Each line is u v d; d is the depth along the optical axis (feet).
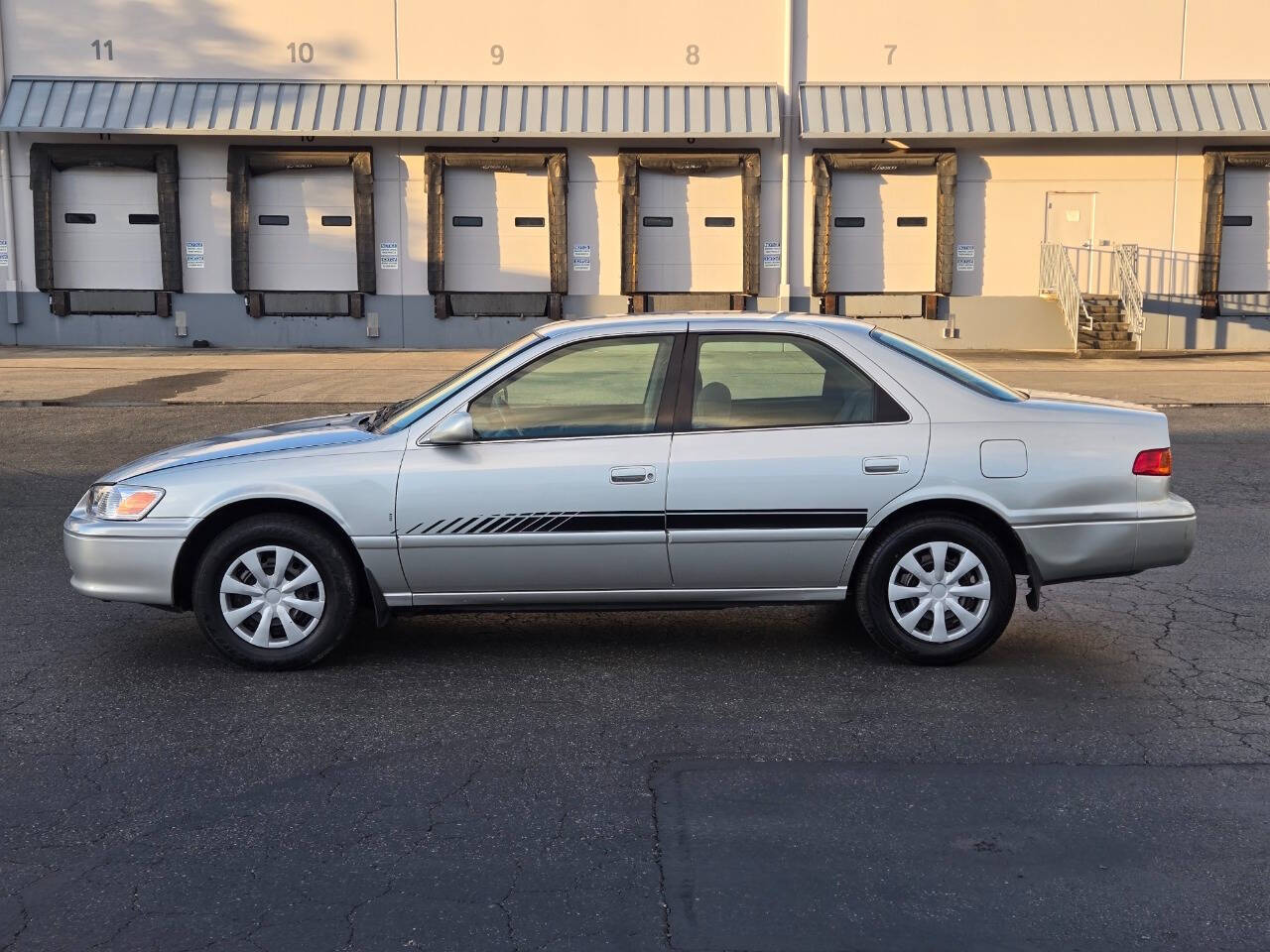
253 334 87.86
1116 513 19.81
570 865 13.39
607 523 19.49
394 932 12.01
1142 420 20.21
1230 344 89.71
